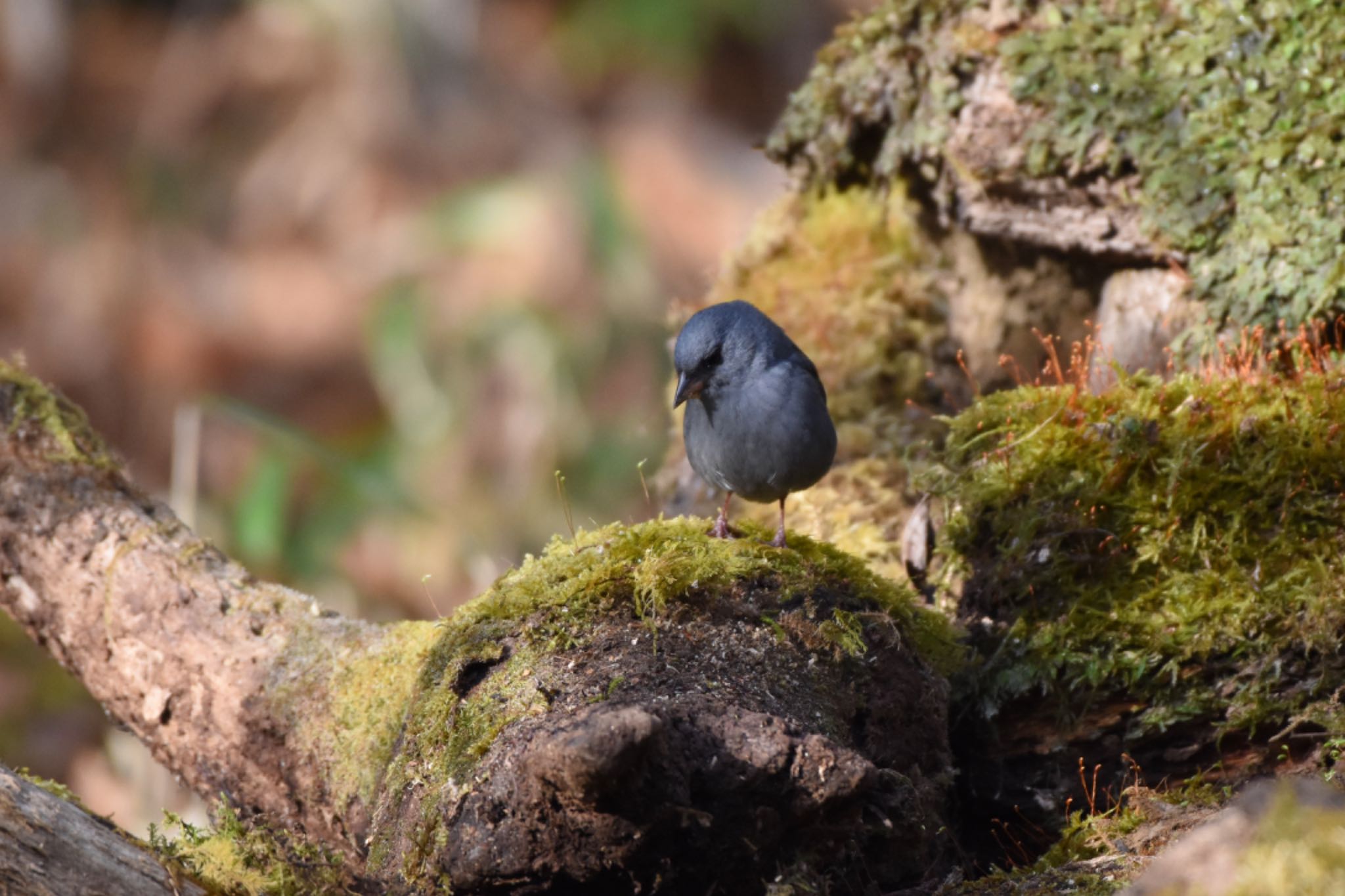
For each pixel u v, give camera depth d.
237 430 17.61
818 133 10.80
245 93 22.16
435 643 6.61
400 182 21.42
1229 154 8.73
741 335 7.01
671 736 5.29
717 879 5.39
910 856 6.16
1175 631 7.05
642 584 6.14
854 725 6.29
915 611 6.98
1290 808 4.65
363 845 6.68
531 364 17.09
